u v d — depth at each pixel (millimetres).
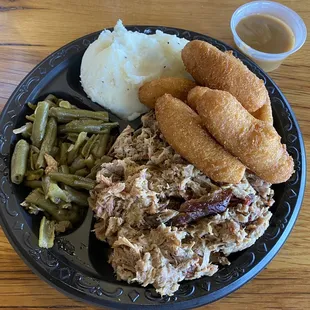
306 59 362
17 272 252
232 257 252
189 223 252
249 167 255
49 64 320
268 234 253
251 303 249
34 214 266
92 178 281
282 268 262
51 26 367
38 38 359
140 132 291
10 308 241
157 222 251
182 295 229
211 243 249
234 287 234
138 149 280
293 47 352
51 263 236
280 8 362
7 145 283
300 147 287
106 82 308
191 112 267
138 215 252
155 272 231
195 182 260
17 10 374
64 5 381
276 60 341
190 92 276
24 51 351
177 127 260
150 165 270
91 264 247
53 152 298
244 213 253
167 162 266
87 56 321
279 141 251
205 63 281
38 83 311
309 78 351
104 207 255
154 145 277
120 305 224
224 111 243
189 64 293
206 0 395
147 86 296
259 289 254
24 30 363
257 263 242
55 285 227
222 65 275
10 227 247
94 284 230
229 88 274
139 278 230
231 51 316
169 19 380
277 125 299
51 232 253
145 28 343
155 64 317
